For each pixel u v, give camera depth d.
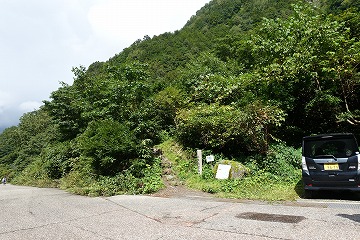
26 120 52.81
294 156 9.84
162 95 16.02
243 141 10.97
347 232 4.00
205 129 11.88
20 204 8.23
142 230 4.57
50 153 20.84
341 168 6.48
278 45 12.48
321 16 13.38
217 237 4.03
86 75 22.94
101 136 11.99
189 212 5.82
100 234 4.44
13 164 50.12
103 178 11.21
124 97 14.84
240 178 9.12
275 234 4.05
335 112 11.65
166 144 14.35
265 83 12.12
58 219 5.71
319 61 11.23
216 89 14.01
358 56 10.13
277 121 10.14
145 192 9.30
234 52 27.05
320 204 6.20
